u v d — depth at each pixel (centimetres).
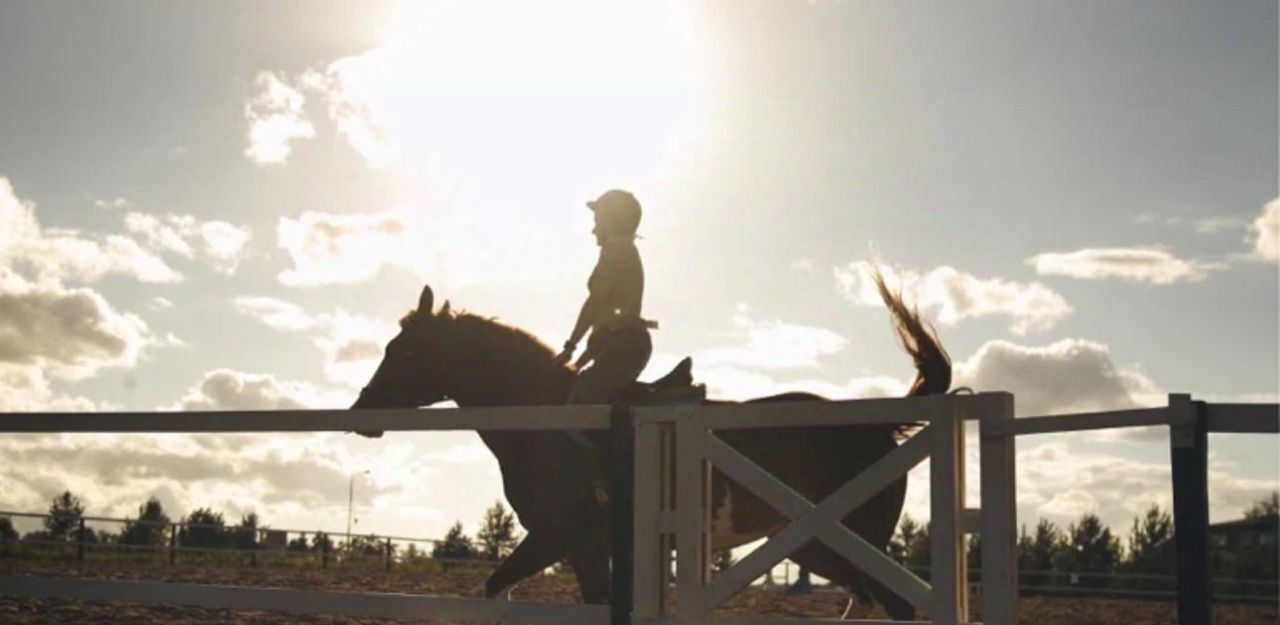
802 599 1958
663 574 604
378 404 869
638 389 806
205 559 2450
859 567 558
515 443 838
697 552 592
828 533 566
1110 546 3231
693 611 590
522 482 831
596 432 797
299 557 2483
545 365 855
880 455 842
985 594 538
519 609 621
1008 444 546
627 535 606
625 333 791
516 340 867
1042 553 3272
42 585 695
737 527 834
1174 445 512
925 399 553
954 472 543
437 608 633
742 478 587
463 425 630
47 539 2362
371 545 2461
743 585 580
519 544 830
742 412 588
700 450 597
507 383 855
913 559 2350
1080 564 3231
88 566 2188
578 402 788
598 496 799
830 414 570
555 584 2103
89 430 674
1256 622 1883
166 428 663
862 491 561
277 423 650
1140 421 517
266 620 1044
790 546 574
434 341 869
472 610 628
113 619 1005
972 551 2352
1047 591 2531
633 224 813
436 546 2470
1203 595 503
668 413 605
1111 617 1922
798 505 575
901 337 866
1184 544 507
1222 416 509
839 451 838
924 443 551
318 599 648
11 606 1094
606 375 785
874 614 854
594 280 798
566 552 821
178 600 671
